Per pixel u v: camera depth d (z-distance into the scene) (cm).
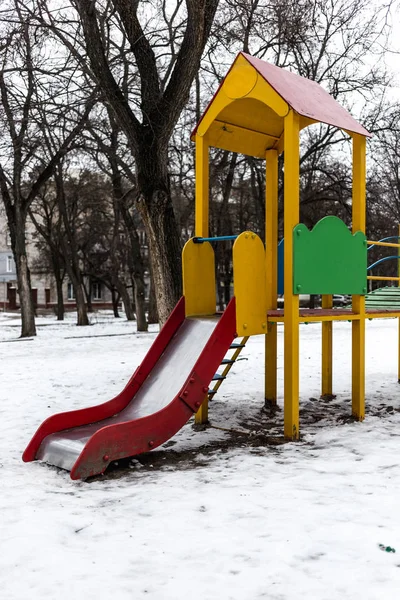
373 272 3809
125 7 973
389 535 348
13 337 2203
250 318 618
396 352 1349
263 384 966
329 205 2505
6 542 349
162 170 995
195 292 677
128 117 980
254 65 623
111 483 483
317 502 412
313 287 632
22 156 2109
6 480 489
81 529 371
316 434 635
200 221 691
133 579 301
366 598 277
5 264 5797
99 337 2103
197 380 569
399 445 579
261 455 560
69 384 1001
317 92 702
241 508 403
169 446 607
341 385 944
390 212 2511
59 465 522
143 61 993
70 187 3206
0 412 783
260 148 764
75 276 2948
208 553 329
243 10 1232
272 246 758
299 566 312
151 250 1008
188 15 924
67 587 294
